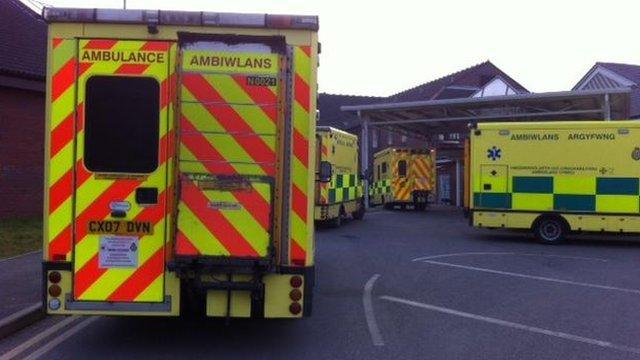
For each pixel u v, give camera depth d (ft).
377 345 22.99
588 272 39.91
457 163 134.92
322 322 26.50
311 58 20.57
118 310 20.25
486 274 38.93
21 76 61.00
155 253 20.38
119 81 20.38
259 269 20.10
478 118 93.76
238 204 20.04
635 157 53.57
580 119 94.68
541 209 55.42
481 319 27.22
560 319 27.30
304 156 20.59
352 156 77.10
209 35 20.25
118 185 20.35
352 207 77.71
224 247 19.94
